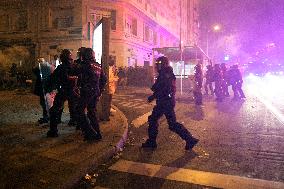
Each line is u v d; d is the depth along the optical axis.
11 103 13.23
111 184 4.46
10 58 32.81
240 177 4.69
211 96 18.52
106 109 8.86
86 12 31.00
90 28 10.38
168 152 6.08
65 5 31.05
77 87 6.70
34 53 32.38
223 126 8.75
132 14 35.97
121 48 32.94
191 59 23.80
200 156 5.78
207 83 18.97
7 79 23.45
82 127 6.35
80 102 6.29
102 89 6.71
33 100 14.64
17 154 5.36
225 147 6.42
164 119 9.88
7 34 33.16
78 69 6.30
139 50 38.69
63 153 5.45
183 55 23.86
